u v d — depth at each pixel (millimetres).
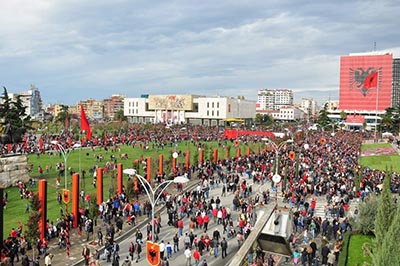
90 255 25094
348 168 53031
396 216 14000
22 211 36250
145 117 188875
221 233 31859
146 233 31562
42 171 53844
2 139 46625
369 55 193250
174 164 55094
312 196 42000
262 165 55500
